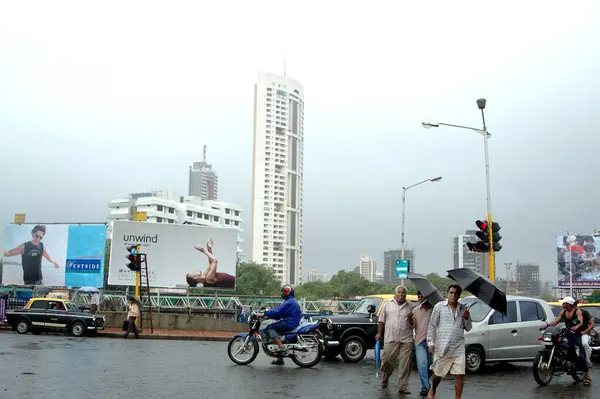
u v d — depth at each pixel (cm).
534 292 19388
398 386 1082
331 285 12362
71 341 2047
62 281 4075
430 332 938
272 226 16338
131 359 1504
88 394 968
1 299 2712
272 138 16688
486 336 1427
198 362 1477
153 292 4234
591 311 1827
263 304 4225
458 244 13512
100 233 4072
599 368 1617
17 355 1493
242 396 989
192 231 4247
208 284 4222
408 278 1129
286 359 1591
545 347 1270
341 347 1566
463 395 1094
